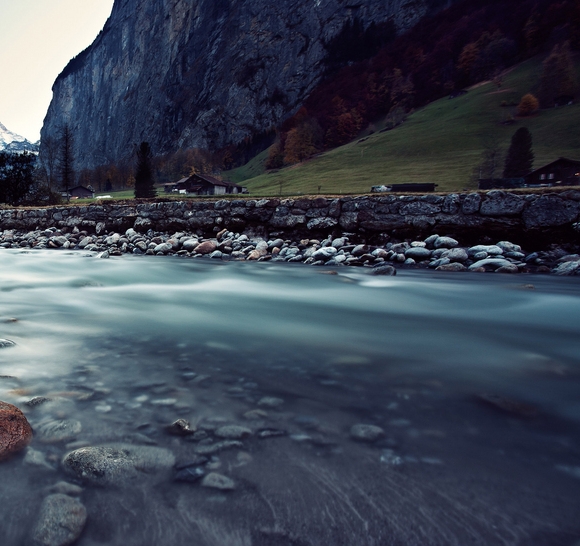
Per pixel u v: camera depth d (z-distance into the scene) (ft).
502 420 6.58
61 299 17.08
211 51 615.16
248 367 8.86
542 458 5.54
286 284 22.07
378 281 22.82
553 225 28.50
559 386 8.01
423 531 4.25
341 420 6.51
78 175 532.73
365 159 310.65
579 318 14.44
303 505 4.58
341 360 9.46
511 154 233.55
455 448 5.75
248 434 6.01
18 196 109.60
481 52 432.25
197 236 43.65
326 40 557.74
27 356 9.24
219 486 4.85
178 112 620.49
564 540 4.12
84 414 6.47
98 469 4.96
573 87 323.57
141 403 6.93
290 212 38.52
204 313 14.67
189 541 4.09
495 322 13.84
